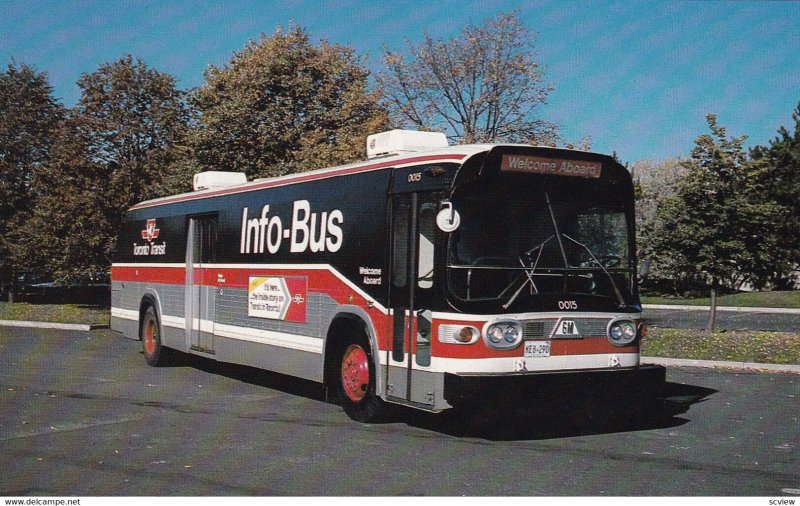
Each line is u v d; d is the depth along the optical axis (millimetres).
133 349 19594
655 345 18344
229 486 7176
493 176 8992
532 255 9023
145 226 17078
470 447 8805
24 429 9859
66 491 7035
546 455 8406
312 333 11320
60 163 31531
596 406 9141
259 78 29266
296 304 11734
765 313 33219
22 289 42594
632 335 9469
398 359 9484
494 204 8977
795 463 8094
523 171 9125
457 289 8734
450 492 6941
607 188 9586
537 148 9180
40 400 12078
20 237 36125
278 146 28922
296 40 30812
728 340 18781
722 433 9641
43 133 39750
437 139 10891
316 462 8094
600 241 9461
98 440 9211
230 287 13594
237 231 13500
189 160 29453
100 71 32844
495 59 23312
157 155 32094
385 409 10125
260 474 7613
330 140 28906
